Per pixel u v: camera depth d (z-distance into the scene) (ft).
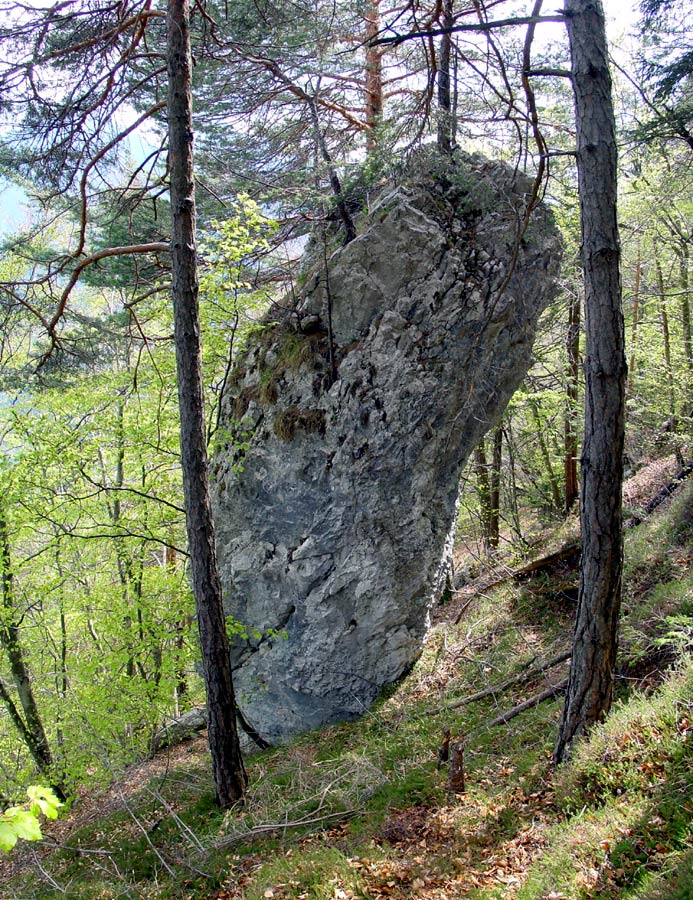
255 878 21.18
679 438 43.83
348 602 35.50
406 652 36.22
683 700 19.67
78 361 39.40
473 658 35.96
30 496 37.27
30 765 47.11
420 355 34.40
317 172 35.76
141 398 40.98
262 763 32.94
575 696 21.18
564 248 40.63
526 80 19.60
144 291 42.01
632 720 20.10
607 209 19.31
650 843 15.67
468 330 34.30
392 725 32.35
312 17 31.89
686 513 36.70
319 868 20.49
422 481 35.22
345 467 35.12
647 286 59.06
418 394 34.40
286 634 36.52
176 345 25.90
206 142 41.98
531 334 36.68
